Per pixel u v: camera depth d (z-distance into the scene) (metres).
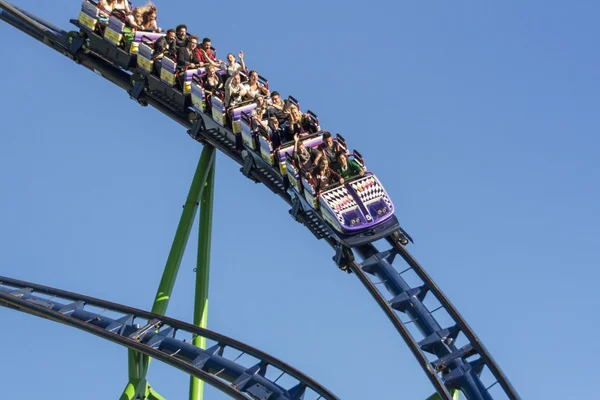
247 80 56.91
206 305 54.50
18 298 51.06
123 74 57.97
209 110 54.56
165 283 53.41
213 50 58.34
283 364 46.16
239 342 47.78
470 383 45.78
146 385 51.00
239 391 44.62
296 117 54.72
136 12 57.66
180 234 54.50
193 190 55.56
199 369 46.09
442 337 47.25
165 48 55.56
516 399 45.03
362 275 49.00
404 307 48.97
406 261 50.31
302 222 52.66
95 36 56.91
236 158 55.50
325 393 44.47
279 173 52.12
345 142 53.53
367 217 49.56
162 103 56.56
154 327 50.03
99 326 50.31
